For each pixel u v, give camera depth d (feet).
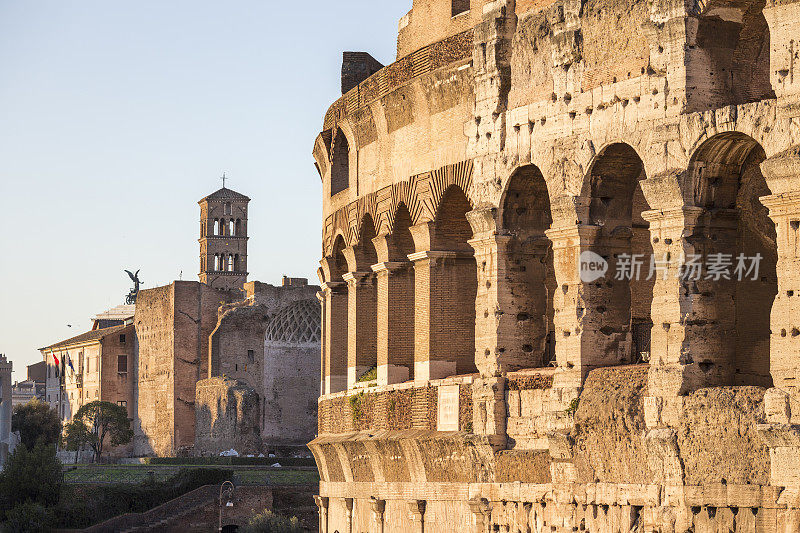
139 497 416.26
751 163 152.66
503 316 177.37
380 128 215.51
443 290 195.83
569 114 164.66
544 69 169.78
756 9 147.95
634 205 180.24
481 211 178.60
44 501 394.93
